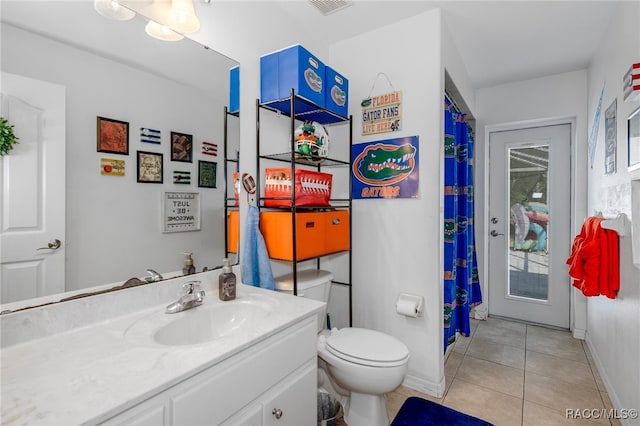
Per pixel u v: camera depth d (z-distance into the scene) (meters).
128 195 1.20
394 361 1.48
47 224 0.99
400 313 1.97
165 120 1.32
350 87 2.29
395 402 1.89
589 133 2.68
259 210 1.78
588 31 2.20
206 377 0.85
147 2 1.22
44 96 0.98
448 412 1.78
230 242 1.62
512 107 3.16
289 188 1.71
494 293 3.39
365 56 2.22
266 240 1.75
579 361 2.39
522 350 2.58
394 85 2.10
